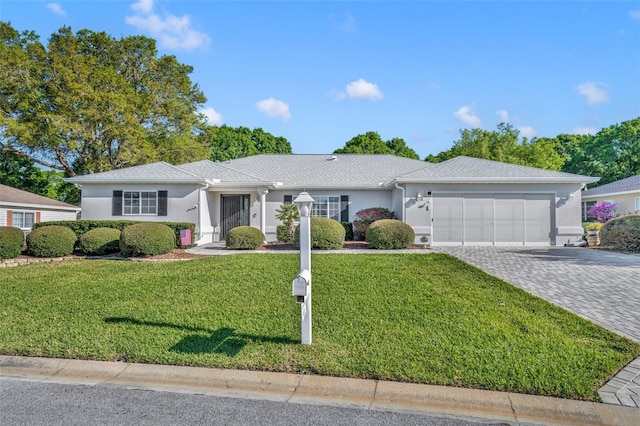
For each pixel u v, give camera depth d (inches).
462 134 1357.0
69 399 149.1
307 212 200.7
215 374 167.5
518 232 636.1
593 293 298.2
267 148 1907.0
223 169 753.6
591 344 192.4
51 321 232.4
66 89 958.4
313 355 180.5
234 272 360.8
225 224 741.9
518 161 1222.3
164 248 511.8
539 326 217.5
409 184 639.8
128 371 172.2
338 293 285.1
